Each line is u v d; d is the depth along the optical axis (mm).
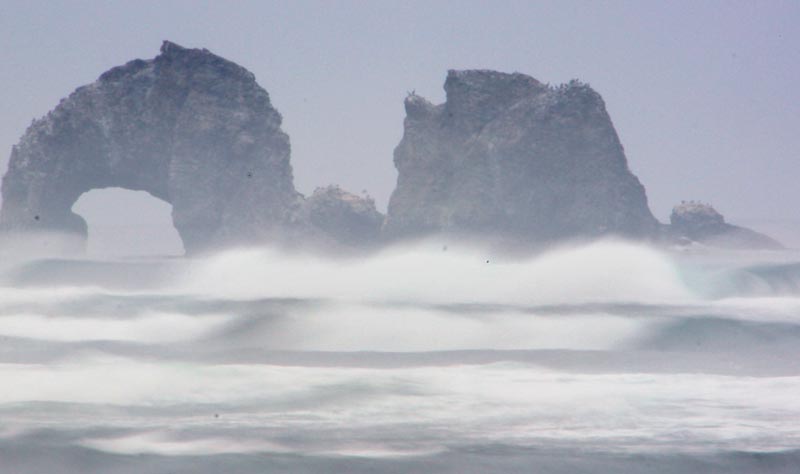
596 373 156250
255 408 129875
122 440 114625
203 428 119625
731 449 112938
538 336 193500
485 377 151500
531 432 119375
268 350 181750
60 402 131375
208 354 176750
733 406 132625
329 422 123125
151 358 171375
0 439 114125
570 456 110438
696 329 197875
